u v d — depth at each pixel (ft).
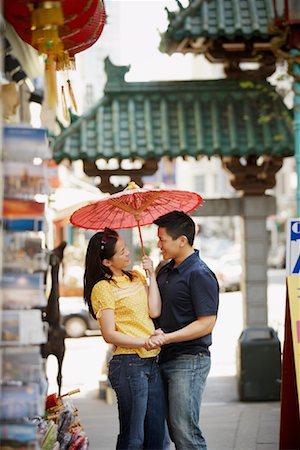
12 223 16.47
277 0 28.07
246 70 42.09
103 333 20.53
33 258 16.51
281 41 29.07
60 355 32.99
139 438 20.57
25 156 16.51
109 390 42.06
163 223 20.93
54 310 33.12
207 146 39.83
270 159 41.09
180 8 39.99
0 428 15.99
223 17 39.63
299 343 21.26
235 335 76.33
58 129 43.52
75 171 132.77
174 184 176.35
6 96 23.27
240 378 41.14
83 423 35.19
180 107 41.60
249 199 41.55
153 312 20.76
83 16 20.10
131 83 42.16
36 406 15.99
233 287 125.08
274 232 221.46
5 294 16.21
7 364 16.16
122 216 22.84
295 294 21.57
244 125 40.88
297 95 27.81
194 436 20.61
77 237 126.93
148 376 20.75
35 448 16.01
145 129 40.37
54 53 19.29
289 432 22.06
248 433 32.01
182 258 21.02
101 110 41.32
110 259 20.98
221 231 253.85
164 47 41.52
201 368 20.68
